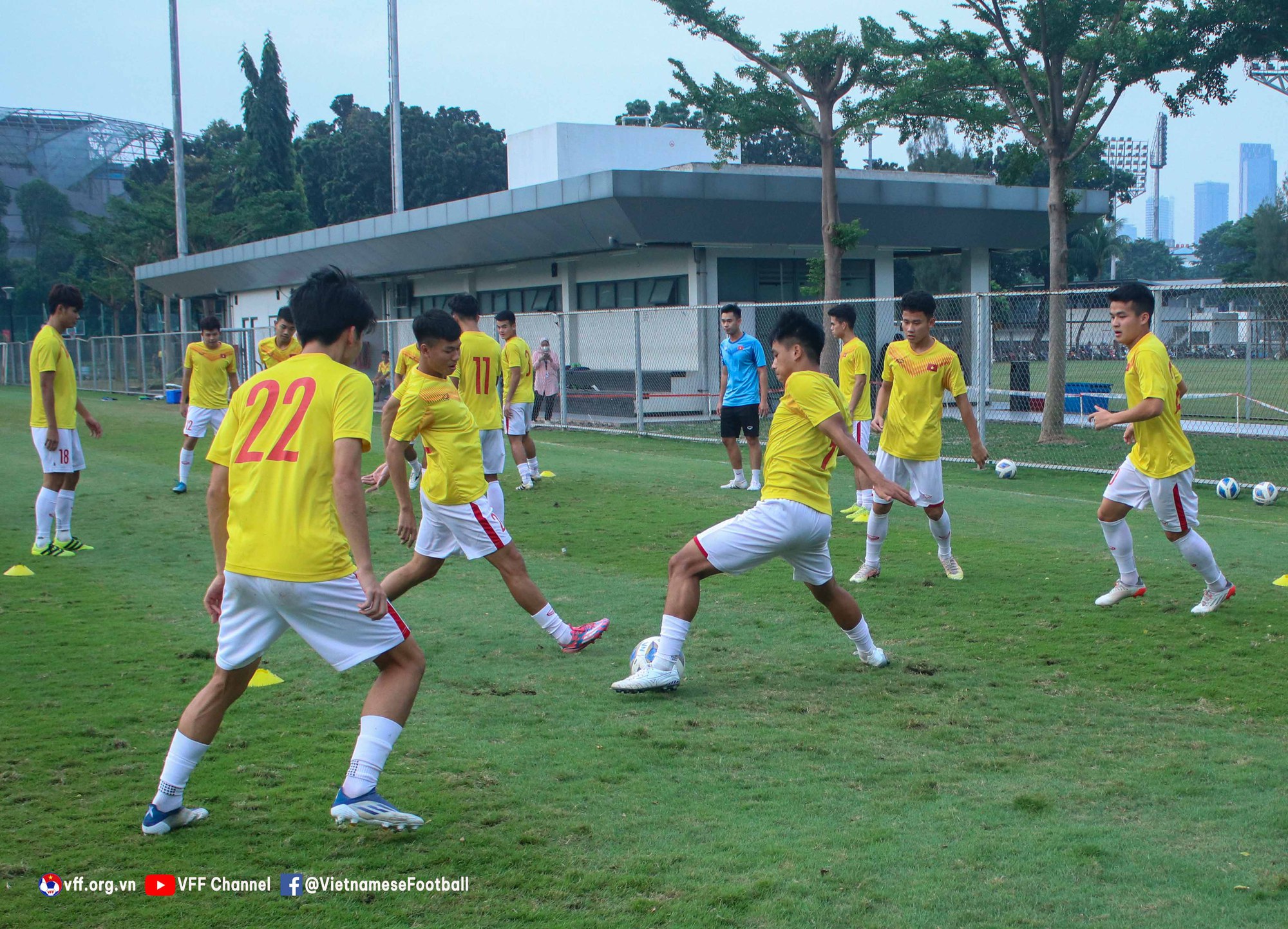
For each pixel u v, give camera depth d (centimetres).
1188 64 1525
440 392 575
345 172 5903
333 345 359
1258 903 312
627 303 2583
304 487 342
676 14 1906
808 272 2442
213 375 1223
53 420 851
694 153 3078
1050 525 980
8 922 304
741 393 1194
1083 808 380
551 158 2936
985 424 1594
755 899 315
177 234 4219
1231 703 496
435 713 486
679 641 514
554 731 462
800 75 2003
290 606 344
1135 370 626
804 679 538
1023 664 559
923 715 483
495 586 757
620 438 1877
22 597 732
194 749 359
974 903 312
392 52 3181
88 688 525
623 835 359
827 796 392
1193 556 643
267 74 5644
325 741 448
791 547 514
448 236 2738
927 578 763
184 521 1049
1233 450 1575
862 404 1007
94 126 10231
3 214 8550
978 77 1684
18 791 397
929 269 4884
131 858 343
